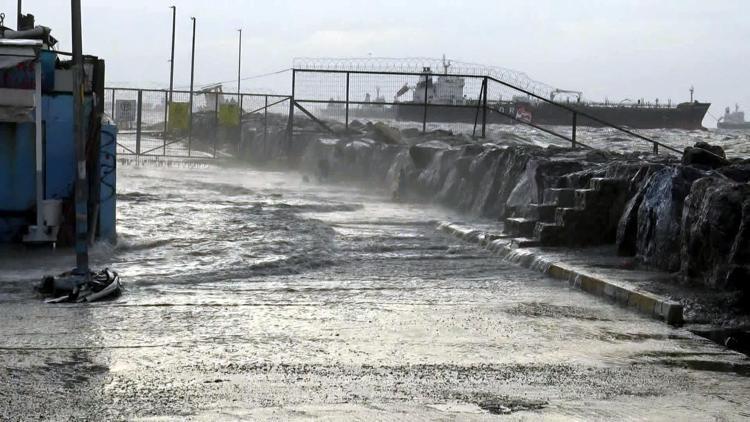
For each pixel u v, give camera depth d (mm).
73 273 13547
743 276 12836
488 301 13477
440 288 14500
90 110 17125
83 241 13484
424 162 29922
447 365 9812
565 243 17828
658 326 11945
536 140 51375
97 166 17203
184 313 12188
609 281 14031
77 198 13438
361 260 17141
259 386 8844
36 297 12992
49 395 8445
